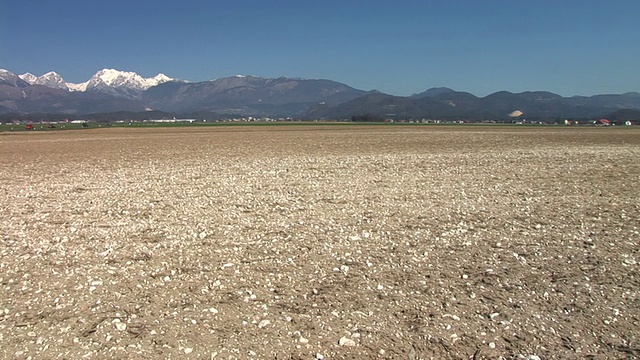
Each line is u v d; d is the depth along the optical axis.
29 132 103.06
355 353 6.34
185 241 11.13
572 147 45.22
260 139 63.47
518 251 10.34
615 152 38.16
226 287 8.34
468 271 9.13
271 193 17.81
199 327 6.91
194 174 24.39
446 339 6.68
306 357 6.22
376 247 10.59
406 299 7.88
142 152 42.16
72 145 54.62
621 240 11.15
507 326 7.01
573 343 6.58
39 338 6.57
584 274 8.97
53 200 16.94
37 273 9.01
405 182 20.56
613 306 7.63
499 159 31.78
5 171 27.55
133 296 7.96
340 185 19.77
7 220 13.58
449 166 27.31
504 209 14.65
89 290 8.18
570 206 15.16
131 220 13.42
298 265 9.44
